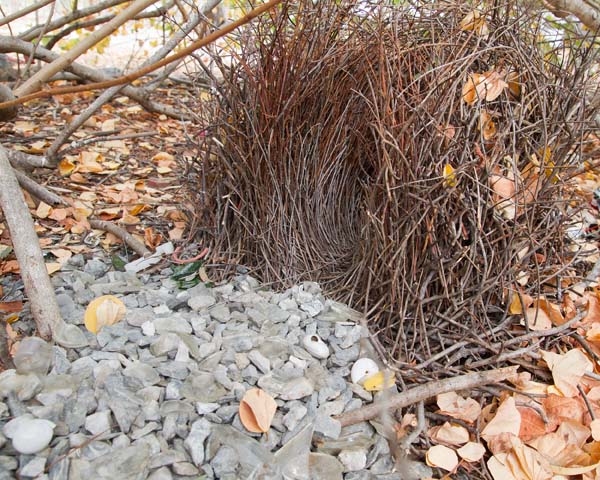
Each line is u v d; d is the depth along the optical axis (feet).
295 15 5.07
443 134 4.14
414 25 4.99
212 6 5.76
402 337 4.48
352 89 4.73
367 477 3.57
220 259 5.38
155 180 7.66
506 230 4.51
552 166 4.73
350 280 5.06
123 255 5.77
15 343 4.20
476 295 4.39
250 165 5.24
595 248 5.70
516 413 4.00
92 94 11.52
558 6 6.06
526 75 4.76
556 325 4.81
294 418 3.67
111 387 3.63
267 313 4.58
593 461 3.88
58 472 3.12
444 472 3.85
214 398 3.71
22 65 12.09
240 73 5.23
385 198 4.42
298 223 5.39
